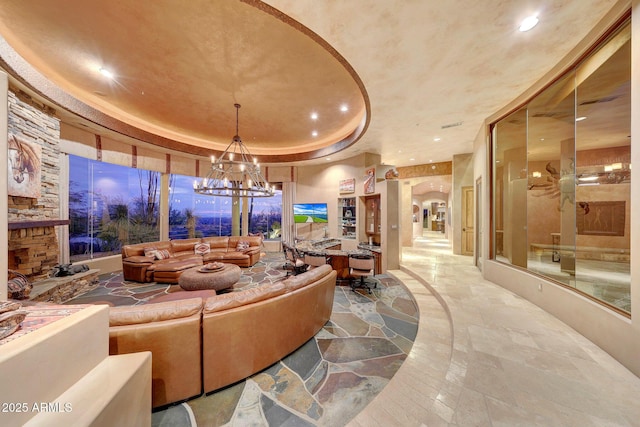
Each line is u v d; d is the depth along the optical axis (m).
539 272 3.33
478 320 2.62
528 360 1.89
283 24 2.50
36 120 3.69
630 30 1.94
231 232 8.50
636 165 1.76
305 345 2.55
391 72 2.79
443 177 8.09
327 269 3.04
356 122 5.39
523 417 1.34
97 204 5.36
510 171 4.20
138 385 1.34
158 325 1.68
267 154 7.80
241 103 4.34
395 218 5.69
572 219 3.57
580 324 2.32
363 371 2.14
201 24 2.51
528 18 2.00
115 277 5.12
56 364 1.04
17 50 3.02
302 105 4.42
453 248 7.12
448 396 1.57
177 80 3.59
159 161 6.39
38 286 3.48
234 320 1.93
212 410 1.72
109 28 2.60
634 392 1.54
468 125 4.50
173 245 6.00
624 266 3.76
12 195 3.32
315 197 8.08
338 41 2.28
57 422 0.92
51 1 2.27
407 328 2.94
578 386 1.59
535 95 3.13
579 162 3.90
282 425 1.59
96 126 4.64
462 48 2.38
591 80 2.68
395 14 1.95
